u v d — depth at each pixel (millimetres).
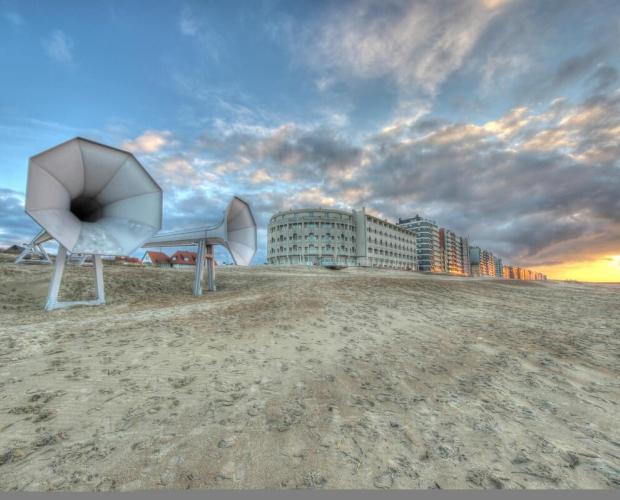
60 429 3389
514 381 5617
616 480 2887
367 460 3086
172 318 9930
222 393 4586
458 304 16078
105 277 20078
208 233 19203
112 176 13953
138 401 4176
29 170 10664
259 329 8781
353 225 94750
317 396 4637
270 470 2857
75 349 6312
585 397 5000
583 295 23391
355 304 13820
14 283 16188
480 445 3455
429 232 133000
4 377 4742
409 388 5121
